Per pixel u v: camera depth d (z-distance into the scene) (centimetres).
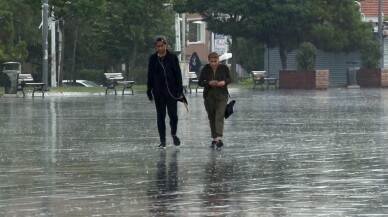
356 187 1905
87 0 8212
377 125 3722
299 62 8875
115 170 2236
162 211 1611
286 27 9356
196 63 9481
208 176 2108
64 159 2492
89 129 3591
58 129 3600
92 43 10100
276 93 7462
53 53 8781
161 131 2827
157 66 2819
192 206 1666
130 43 9544
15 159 2494
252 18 9269
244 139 3100
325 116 4331
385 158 2475
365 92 7694
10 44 8112
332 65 10106
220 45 10656
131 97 6800
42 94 6981
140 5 9131
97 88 8188
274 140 3056
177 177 2094
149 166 2319
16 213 1602
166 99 2827
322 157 2509
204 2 9269
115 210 1627
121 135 3303
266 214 1571
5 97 6831
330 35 9481
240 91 7975
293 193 1823
